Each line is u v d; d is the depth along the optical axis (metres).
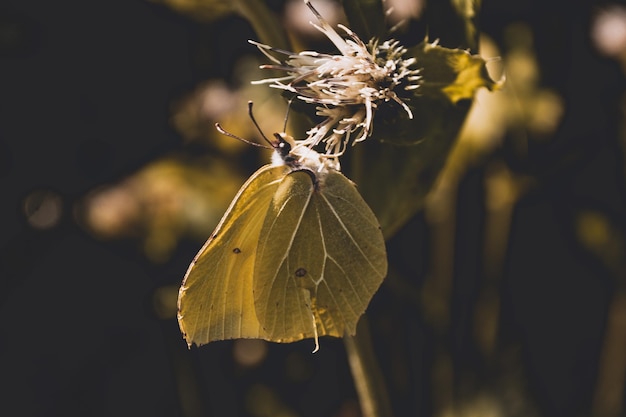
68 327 0.39
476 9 0.26
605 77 0.36
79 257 0.39
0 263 0.39
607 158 0.38
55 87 0.38
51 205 0.39
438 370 0.37
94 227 0.36
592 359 0.40
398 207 0.27
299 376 0.39
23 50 0.38
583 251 0.39
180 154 0.36
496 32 0.36
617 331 0.38
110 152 0.38
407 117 0.26
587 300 0.40
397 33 0.28
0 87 0.38
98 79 0.38
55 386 0.39
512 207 0.36
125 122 0.38
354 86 0.25
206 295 0.26
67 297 0.39
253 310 0.27
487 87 0.26
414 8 0.28
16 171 0.39
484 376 0.37
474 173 0.37
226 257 0.26
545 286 0.40
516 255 0.39
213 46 0.37
